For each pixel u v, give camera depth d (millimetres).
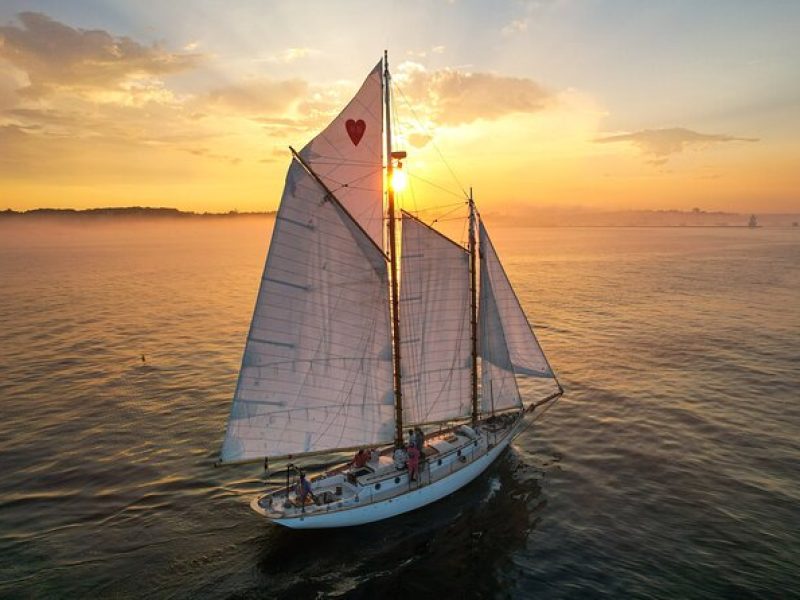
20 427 38594
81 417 40562
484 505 28734
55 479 31188
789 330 67188
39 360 55750
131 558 24000
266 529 26469
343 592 22094
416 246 29422
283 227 24047
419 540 25656
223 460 25266
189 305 89250
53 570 22984
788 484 29781
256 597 21719
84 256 195375
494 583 22547
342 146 25328
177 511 27984
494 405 34000
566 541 25312
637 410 41531
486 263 32094
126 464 33125
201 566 23562
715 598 20984
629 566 23266
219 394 45750
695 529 25781
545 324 73625
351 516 26031
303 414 26672
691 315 78438
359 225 26094
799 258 185500
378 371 28109
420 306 30234
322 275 25656
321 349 26406
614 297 96312
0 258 185125
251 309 85625
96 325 72875
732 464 32344
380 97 26094
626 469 32250
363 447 28469
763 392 44781
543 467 32906
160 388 47250
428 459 29141
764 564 22969
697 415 40188
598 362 54656
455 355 31953
